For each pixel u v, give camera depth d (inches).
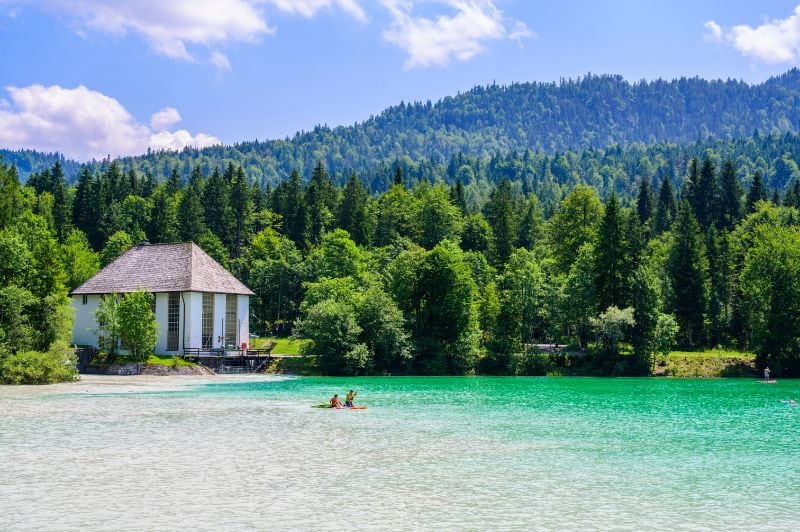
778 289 3909.9
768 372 3538.4
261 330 5354.3
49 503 933.2
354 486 1045.8
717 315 4751.5
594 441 1477.6
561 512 924.0
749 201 6771.7
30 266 3083.2
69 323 2913.4
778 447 1421.0
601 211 5536.4
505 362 3964.1
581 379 3595.0
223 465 1178.6
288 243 6003.9
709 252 5054.1
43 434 1467.8
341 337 3649.1
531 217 7204.7
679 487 1070.4
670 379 3644.2
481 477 1117.7
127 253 3828.7
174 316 3508.9
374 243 6688.0
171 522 858.1
